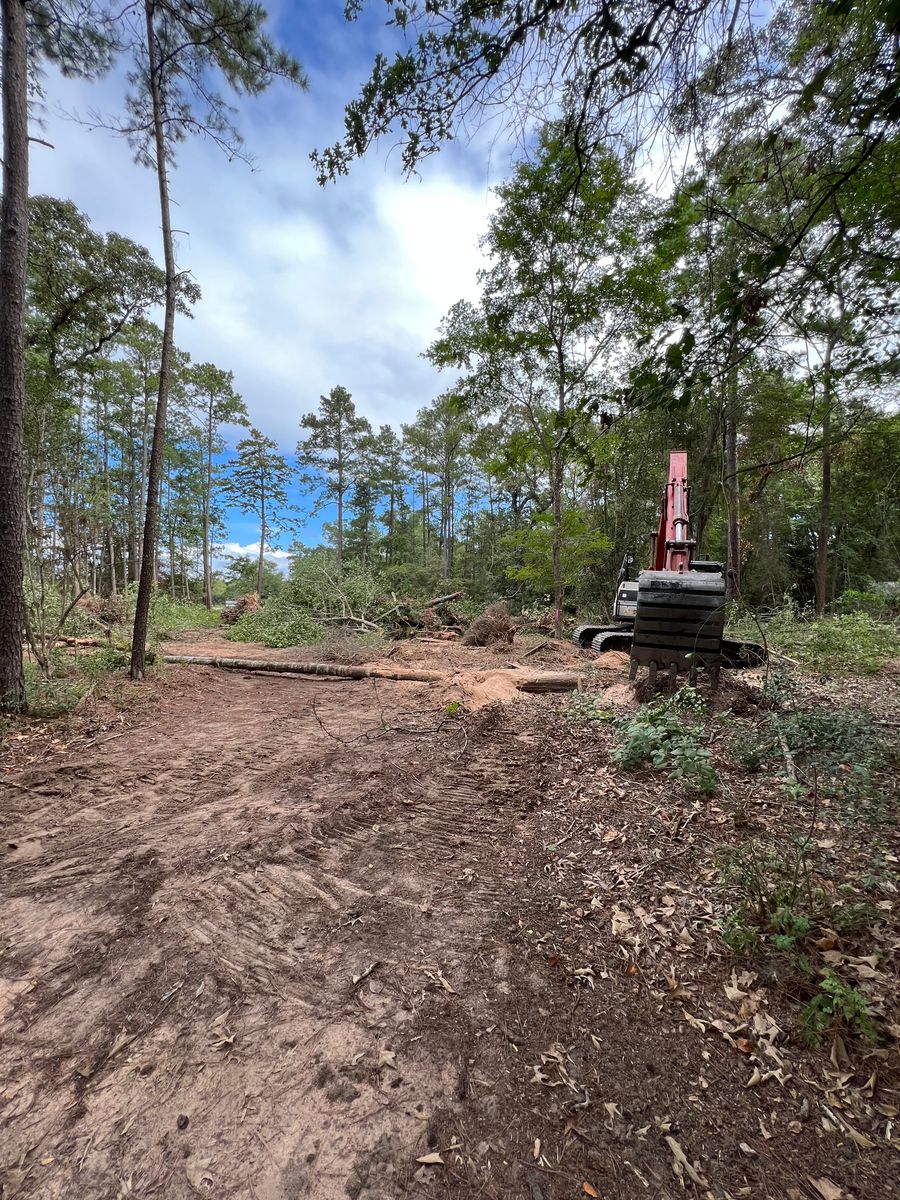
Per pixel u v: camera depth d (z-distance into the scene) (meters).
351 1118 1.46
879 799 2.89
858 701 4.98
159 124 6.55
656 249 3.41
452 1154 1.37
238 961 2.07
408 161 2.33
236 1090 1.55
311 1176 1.32
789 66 1.82
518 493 25.66
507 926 2.26
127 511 23.45
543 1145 1.39
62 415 8.07
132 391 22.19
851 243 2.05
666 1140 1.38
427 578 28.39
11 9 5.13
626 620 9.52
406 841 3.02
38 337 7.81
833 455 10.84
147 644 9.28
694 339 1.96
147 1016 1.82
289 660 9.47
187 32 6.42
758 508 15.90
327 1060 1.64
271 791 3.78
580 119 2.05
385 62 2.08
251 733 5.32
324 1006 1.85
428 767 4.17
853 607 13.35
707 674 5.38
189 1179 1.32
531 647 10.48
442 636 13.30
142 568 7.21
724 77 1.85
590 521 16.12
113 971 2.03
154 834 3.12
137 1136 1.42
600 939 2.15
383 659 9.88
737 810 3.00
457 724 5.31
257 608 16.28
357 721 5.75
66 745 4.80
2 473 5.25
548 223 6.46
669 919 2.21
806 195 2.16
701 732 3.83
